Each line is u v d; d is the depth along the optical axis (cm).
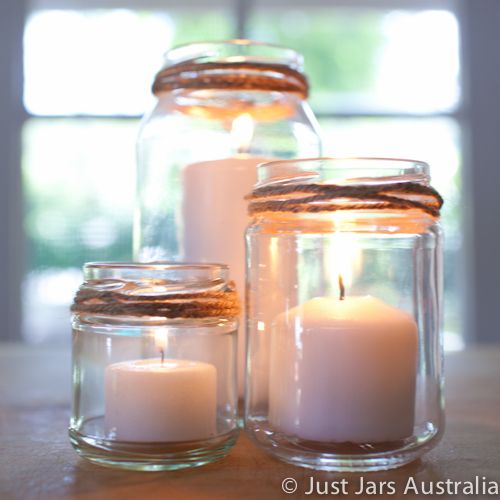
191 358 46
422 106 282
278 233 46
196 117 61
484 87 276
